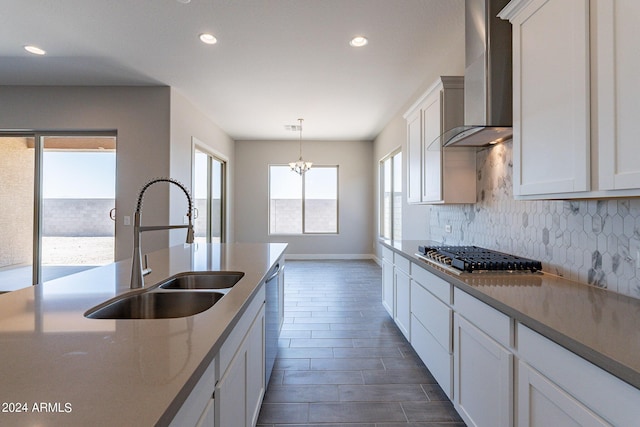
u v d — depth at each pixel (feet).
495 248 7.88
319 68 11.66
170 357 2.58
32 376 2.26
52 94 13.28
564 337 3.12
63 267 13.78
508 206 7.32
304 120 18.76
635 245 4.34
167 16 8.50
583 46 3.81
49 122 13.26
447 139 7.54
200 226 18.10
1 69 11.75
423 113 9.92
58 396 2.02
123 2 7.91
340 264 22.44
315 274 19.21
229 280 6.24
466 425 5.80
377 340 9.79
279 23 8.81
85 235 13.78
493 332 4.50
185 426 2.48
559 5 4.19
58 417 1.81
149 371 2.35
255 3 7.95
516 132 5.18
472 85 6.95
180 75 12.30
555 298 4.38
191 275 6.23
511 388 4.09
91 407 1.91
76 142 13.80
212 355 2.81
